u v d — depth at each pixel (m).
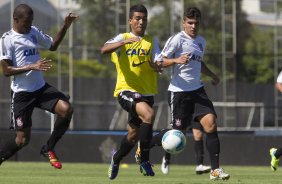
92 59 66.00
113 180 31.02
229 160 57.22
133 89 27.88
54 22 65.62
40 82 27.53
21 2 64.50
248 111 68.44
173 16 67.50
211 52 68.25
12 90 27.59
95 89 65.75
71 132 61.03
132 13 28.02
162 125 65.81
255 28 69.38
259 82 69.06
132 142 28.38
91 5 66.00
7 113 63.66
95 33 66.12
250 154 57.38
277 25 69.94
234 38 68.75
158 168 47.88
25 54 27.27
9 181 29.81
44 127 62.66
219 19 68.50
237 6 69.00
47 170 41.84
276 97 69.56
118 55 28.00
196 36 31.75
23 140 27.88
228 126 67.81
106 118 65.56
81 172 39.66
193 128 38.91
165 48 31.61
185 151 56.81
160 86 66.12
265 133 66.81
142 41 27.95
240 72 68.69
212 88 67.75
